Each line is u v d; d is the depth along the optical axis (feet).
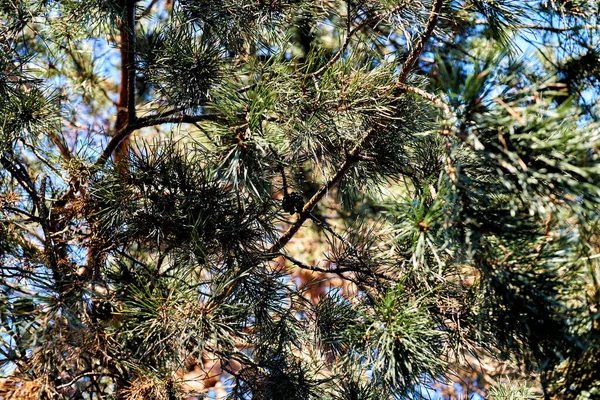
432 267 6.65
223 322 6.71
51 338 6.49
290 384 7.01
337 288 7.22
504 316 6.02
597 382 5.91
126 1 7.45
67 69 9.36
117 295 6.92
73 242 7.18
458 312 6.63
